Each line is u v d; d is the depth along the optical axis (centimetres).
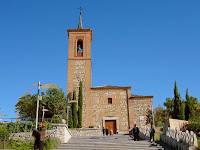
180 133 1769
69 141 2150
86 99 4047
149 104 4006
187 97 4025
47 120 2934
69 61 4284
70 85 4134
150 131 2223
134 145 1939
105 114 3988
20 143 1886
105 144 1952
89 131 3684
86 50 4384
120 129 3903
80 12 5025
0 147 1647
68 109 3741
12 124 2238
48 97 4125
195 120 2831
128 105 4022
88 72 4216
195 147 1541
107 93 4106
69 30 4494
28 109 4150
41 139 1198
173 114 3850
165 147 1862
